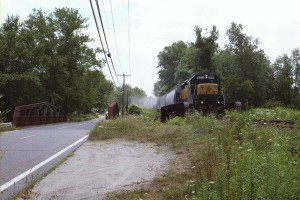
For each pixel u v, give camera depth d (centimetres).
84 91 7281
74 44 6969
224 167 679
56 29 7031
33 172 988
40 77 6072
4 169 1018
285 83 8800
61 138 2017
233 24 8219
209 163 820
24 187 799
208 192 565
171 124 2239
